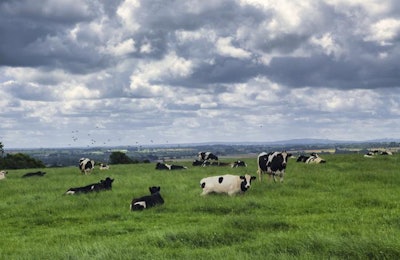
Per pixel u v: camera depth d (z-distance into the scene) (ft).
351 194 63.46
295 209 54.39
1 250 38.22
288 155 81.92
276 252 32.55
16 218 55.93
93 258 32.09
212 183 68.54
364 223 43.93
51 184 91.86
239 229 41.70
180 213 55.16
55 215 57.26
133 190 76.23
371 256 30.30
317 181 79.05
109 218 54.19
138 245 37.24
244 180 67.56
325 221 45.78
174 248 36.42
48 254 34.53
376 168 99.86
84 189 75.51
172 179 93.25
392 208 53.88
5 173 131.75
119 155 250.98
